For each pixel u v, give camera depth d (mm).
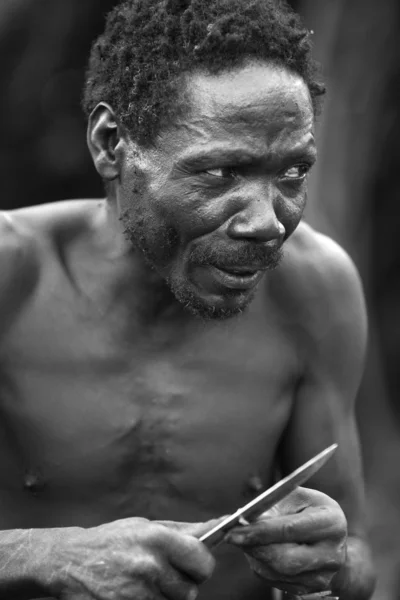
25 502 3988
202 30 3373
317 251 4141
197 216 3373
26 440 3936
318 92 3617
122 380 3898
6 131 12898
